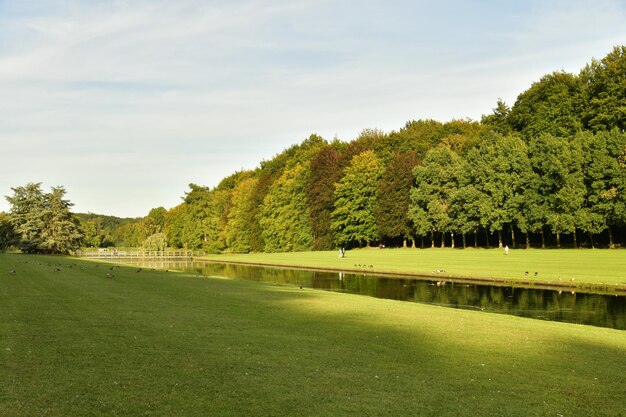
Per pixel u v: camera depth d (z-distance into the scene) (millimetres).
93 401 8914
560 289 35875
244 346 13539
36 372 10508
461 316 21438
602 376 11820
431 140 103562
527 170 73000
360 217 99438
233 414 8508
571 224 65562
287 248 117125
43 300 21531
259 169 170625
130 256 128375
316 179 111250
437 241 101625
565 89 80438
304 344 14125
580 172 66375
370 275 51594
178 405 8844
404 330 17078
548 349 14664
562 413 9234
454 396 9945
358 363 12172
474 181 81750
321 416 8586
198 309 20375
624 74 69812
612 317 25531
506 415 9023
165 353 12438
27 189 114062
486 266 51375
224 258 101500
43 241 111312
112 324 16109
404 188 93188
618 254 56562
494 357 13414
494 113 103812
